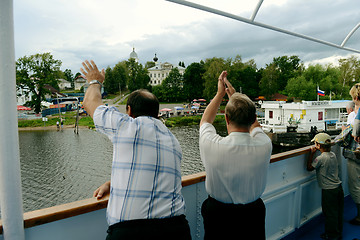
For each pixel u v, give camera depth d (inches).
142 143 42.9
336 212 92.5
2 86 38.8
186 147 1187.9
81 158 1082.1
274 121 1027.9
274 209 91.4
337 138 106.0
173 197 44.2
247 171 47.6
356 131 87.8
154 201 41.4
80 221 52.7
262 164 49.1
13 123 40.6
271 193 87.6
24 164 999.6
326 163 92.2
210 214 51.5
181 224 43.7
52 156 1113.4
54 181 819.4
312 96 2127.2
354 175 103.0
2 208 41.9
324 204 94.6
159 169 43.1
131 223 39.7
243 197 48.9
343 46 110.8
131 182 41.3
